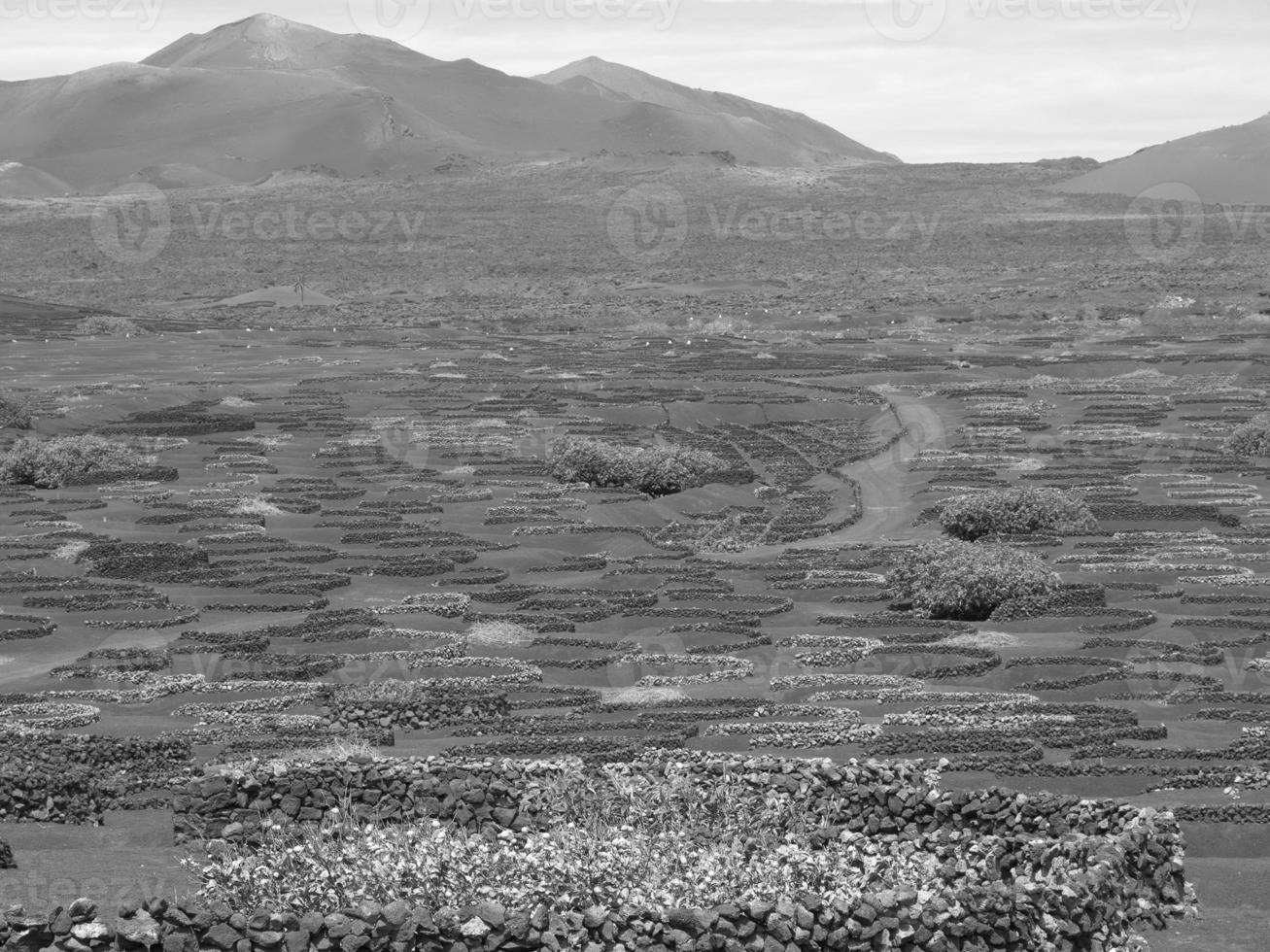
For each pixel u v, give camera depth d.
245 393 102.81
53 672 42.59
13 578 54.34
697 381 110.38
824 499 75.25
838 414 99.81
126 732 37.12
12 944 18.36
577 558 61.19
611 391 105.88
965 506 65.12
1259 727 37.81
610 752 33.72
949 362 117.69
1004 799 25.84
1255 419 86.31
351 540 62.53
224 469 78.31
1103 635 47.06
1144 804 30.78
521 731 36.91
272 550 60.12
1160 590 53.00
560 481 77.56
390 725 37.28
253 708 39.16
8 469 74.06
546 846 21.31
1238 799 31.47
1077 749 35.06
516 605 52.28
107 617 49.78
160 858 24.77
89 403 94.69
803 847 22.98
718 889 20.25
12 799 28.27
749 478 80.25
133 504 68.69
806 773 26.45
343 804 24.69
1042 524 64.44
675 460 77.62
